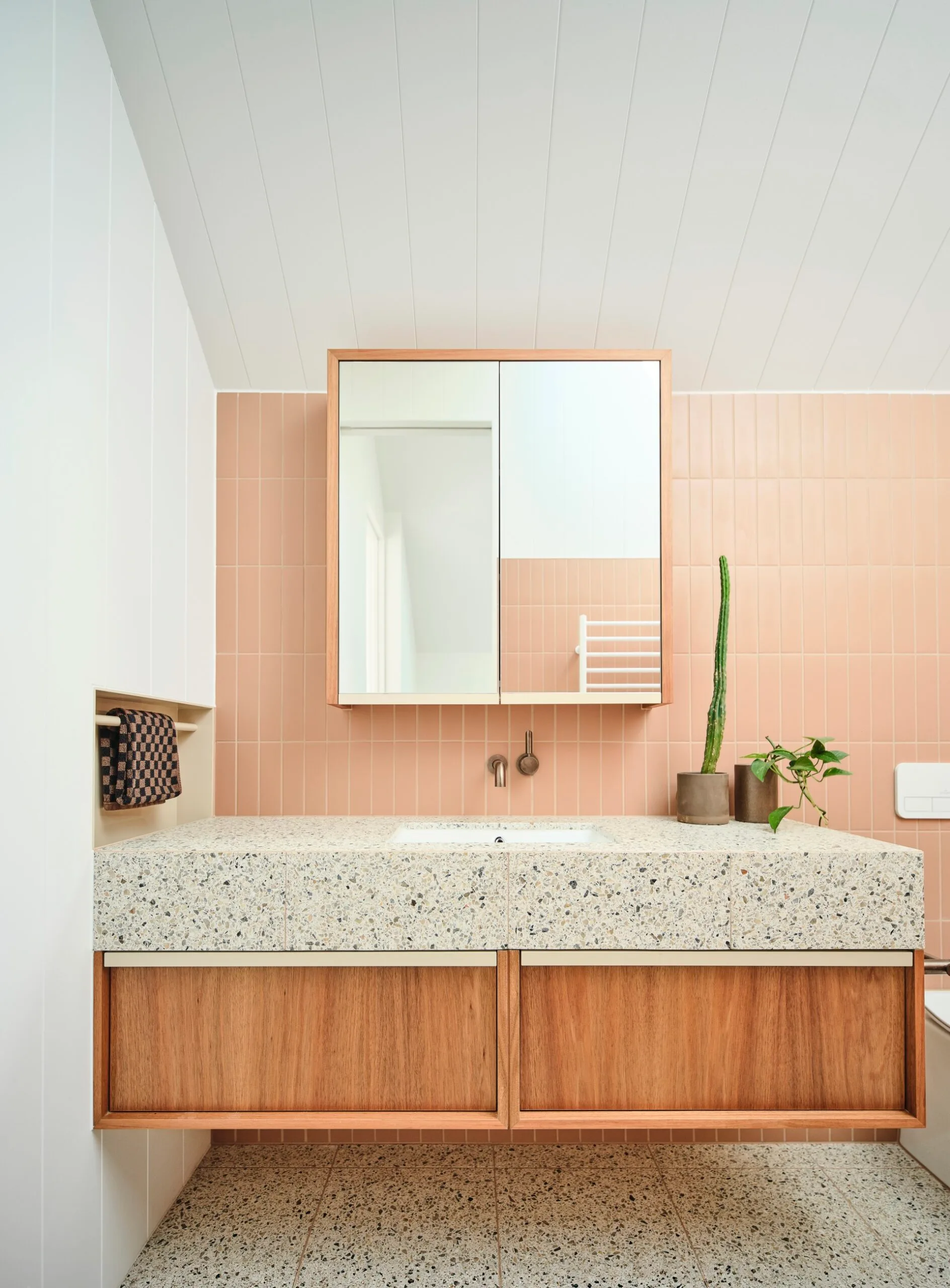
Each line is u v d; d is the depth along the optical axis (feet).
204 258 6.71
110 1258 5.27
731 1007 5.29
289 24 5.39
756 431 7.70
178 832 6.39
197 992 5.31
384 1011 5.30
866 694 7.70
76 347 5.07
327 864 5.24
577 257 6.75
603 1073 5.26
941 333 7.30
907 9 5.30
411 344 7.41
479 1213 6.18
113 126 5.62
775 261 6.75
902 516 7.78
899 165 6.12
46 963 4.73
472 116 5.87
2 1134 4.49
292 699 7.62
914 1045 5.22
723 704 6.83
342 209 6.42
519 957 5.25
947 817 7.61
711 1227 6.01
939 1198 6.41
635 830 6.40
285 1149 7.13
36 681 4.76
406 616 6.95
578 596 6.95
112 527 5.55
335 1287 5.34
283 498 7.70
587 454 7.01
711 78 5.65
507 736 7.61
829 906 5.24
